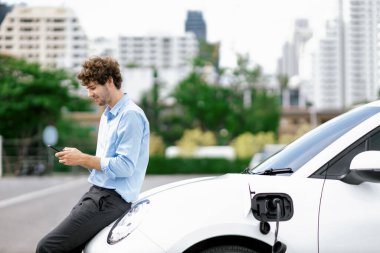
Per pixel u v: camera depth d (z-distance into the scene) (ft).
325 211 11.78
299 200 11.88
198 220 11.85
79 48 258.98
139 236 11.98
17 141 179.52
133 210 12.92
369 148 12.22
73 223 13.35
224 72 259.60
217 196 12.12
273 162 13.82
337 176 12.13
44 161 152.25
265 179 12.28
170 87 262.88
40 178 122.52
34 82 176.45
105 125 14.11
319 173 12.21
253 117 252.42
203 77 256.11
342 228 11.66
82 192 71.00
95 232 13.48
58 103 179.01
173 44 414.62
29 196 65.10
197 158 169.17
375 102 13.79
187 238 11.75
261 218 11.75
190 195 12.26
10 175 152.87
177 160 168.66
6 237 32.48
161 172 167.73
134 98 262.06
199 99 251.19
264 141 186.39
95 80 13.75
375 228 11.65
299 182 12.12
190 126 256.11
